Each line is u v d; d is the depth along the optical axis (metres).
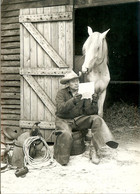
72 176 4.11
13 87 6.32
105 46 5.29
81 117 4.91
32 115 5.84
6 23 6.26
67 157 4.55
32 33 5.70
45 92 5.71
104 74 5.46
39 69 5.68
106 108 8.41
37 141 4.77
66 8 5.46
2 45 6.34
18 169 4.36
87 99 4.96
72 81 4.84
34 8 5.68
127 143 5.74
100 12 9.47
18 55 6.20
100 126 4.73
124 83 10.09
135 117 7.48
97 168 4.39
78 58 6.30
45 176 4.13
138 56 11.10
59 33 5.55
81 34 8.76
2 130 5.81
